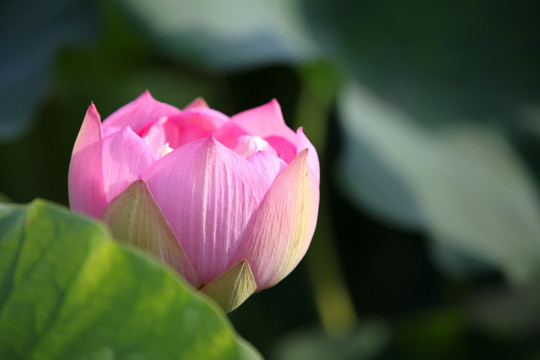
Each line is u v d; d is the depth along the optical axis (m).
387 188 0.97
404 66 1.12
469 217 0.99
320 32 1.08
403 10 1.16
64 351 0.65
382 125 1.02
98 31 1.11
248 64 0.97
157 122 0.72
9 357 0.65
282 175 0.69
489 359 1.10
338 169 0.98
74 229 0.65
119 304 0.64
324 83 1.05
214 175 0.69
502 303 1.14
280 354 1.14
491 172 1.05
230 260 0.70
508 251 0.98
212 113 0.73
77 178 0.70
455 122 1.09
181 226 0.69
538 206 1.05
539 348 1.09
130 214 0.69
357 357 1.11
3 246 0.65
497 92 1.14
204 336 0.64
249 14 1.02
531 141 1.10
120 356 0.64
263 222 0.69
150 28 1.00
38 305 0.65
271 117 0.74
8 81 1.10
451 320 1.12
